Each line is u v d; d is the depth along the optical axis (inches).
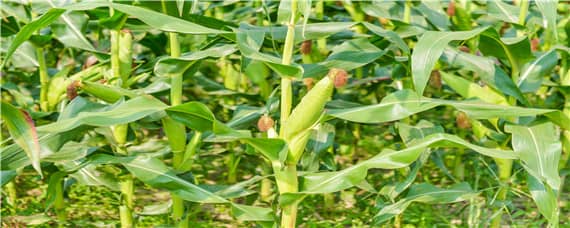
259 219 96.1
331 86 87.7
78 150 105.8
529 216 141.5
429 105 94.5
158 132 207.6
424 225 134.7
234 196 103.9
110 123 89.3
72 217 143.3
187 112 92.4
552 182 93.4
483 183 156.9
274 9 151.7
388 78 143.4
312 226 135.2
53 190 107.1
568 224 129.3
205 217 146.0
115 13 102.4
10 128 81.7
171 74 98.7
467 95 111.4
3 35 129.6
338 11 168.2
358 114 95.0
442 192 109.7
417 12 155.6
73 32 119.0
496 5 138.1
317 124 92.2
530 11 142.4
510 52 106.9
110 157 102.7
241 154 148.8
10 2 125.8
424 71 86.7
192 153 106.9
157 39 146.5
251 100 152.7
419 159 113.2
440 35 89.7
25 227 131.1
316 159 122.9
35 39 124.1
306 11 84.5
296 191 95.0
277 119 126.7
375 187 159.5
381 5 153.2
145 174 99.6
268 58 89.7
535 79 115.3
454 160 158.9
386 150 95.7
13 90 144.1
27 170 120.3
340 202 151.3
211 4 158.4
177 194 99.0
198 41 134.3
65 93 125.2
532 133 99.5
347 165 179.3
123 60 110.9
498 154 90.4
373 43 127.1
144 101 93.5
